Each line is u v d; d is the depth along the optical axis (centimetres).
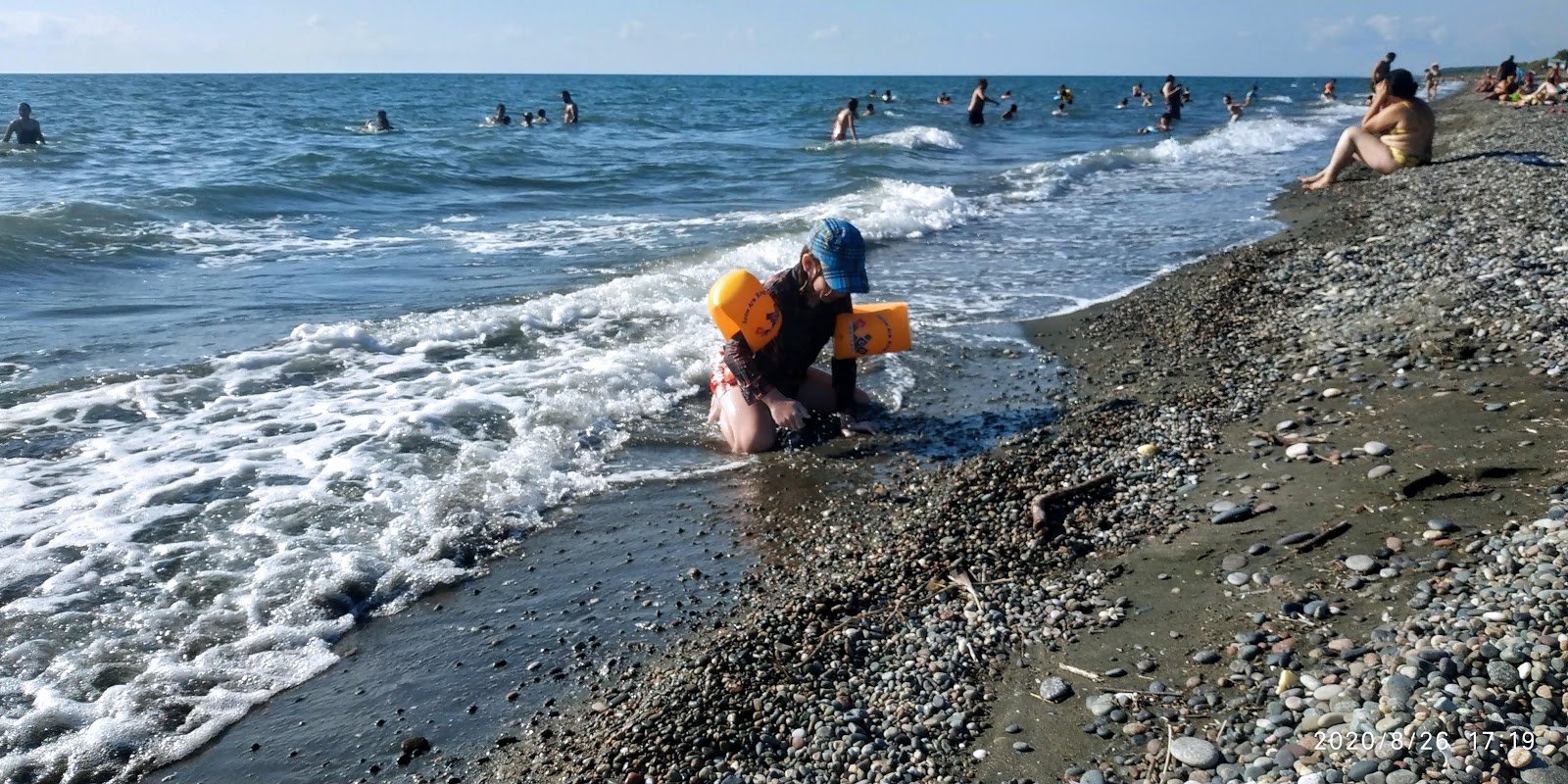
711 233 1327
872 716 361
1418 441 515
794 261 1103
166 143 2522
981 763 330
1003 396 709
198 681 401
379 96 6097
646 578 481
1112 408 662
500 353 789
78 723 374
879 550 484
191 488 548
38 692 387
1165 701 346
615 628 439
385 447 611
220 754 366
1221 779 298
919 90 9125
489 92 7175
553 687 401
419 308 923
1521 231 974
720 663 397
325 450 603
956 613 420
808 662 395
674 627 439
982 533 490
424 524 524
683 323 873
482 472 582
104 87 7075
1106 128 3597
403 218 1471
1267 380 668
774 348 637
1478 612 346
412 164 1939
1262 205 1523
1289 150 2525
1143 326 848
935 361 784
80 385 687
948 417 672
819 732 353
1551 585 352
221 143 2528
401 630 441
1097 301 960
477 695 397
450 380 722
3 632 418
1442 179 1439
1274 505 476
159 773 356
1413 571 393
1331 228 1204
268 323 859
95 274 1034
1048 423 649
